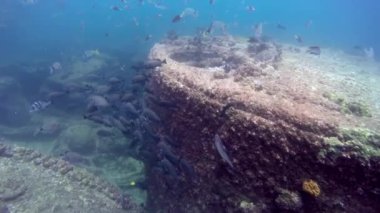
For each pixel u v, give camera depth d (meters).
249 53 6.49
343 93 4.22
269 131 2.41
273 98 2.80
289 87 3.62
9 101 7.52
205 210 2.99
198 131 3.02
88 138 5.95
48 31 18.11
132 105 3.56
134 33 17.59
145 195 4.57
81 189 3.91
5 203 3.47
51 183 3.88
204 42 6.96
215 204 2.87
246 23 22.80
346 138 2.19
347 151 2.10
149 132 3.29
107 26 21.27
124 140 5.84
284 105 2.58
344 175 2.11
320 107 2.82
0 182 3.71
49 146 6.26
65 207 3.54
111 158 5.63
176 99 3.26
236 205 2.62
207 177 2.92
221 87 2.98
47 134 6.62
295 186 2.31
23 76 8.62
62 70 8.65
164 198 3.67
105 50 12.34
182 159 2.76
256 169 2.48
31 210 3.42
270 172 2.41
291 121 2.38
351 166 2.08
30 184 3.80
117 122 3.67
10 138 6.64
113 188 4.14
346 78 5.53
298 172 2.29
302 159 2.27
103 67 8.80
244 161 2.54
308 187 2.22
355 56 11.35
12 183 3.75
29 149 4.44
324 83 4.59
